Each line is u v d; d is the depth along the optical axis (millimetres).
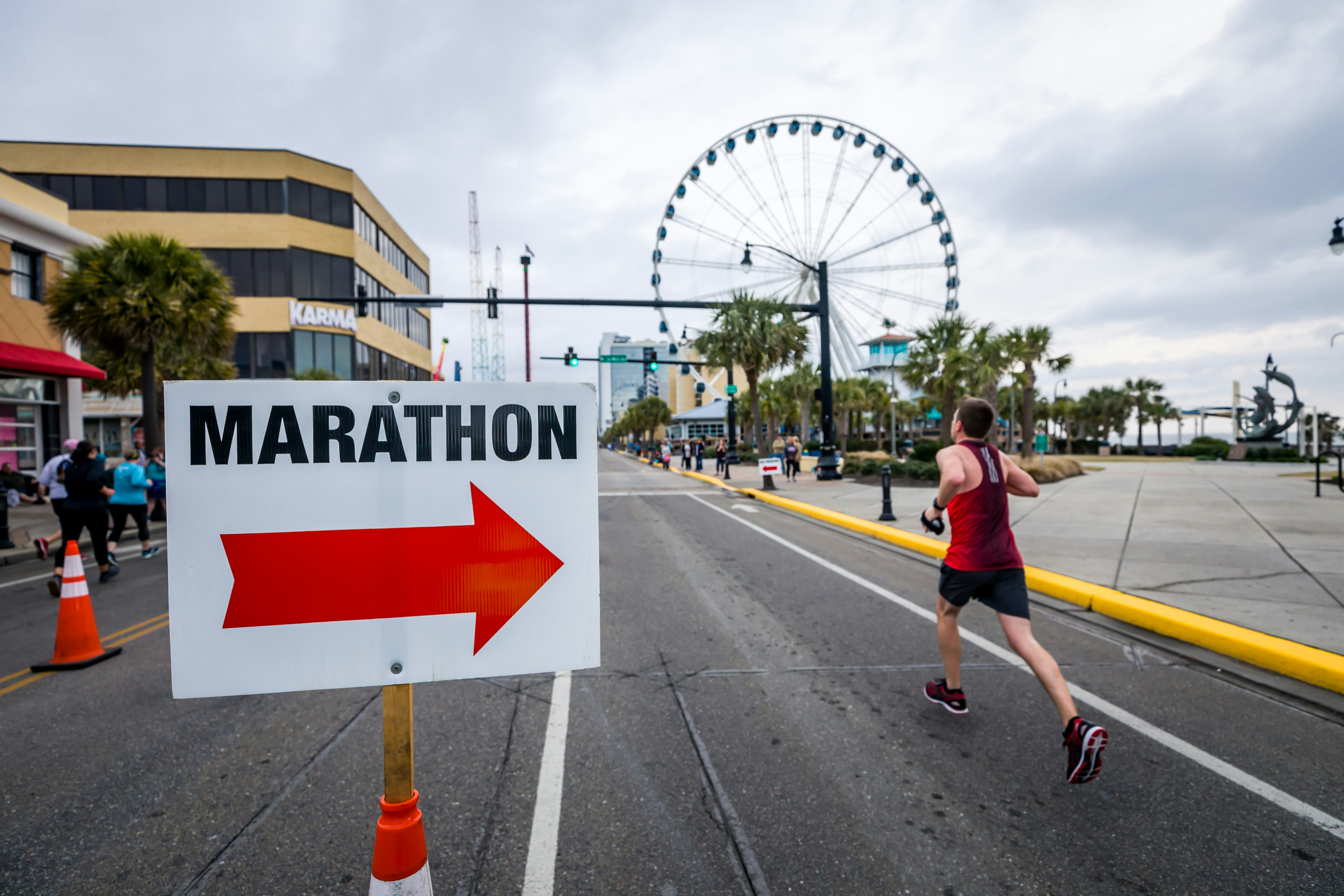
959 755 3141
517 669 1371
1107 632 5098
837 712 3668
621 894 2193
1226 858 2352
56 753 3254
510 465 1366
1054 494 14148
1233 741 3248
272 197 32531
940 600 3434
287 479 1271
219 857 2418
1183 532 8797
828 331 21172
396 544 1315
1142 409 66312
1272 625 4723
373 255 38750
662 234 35188
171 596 1232
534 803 2756
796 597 6375
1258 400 42562
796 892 2203
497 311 18094
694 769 3037
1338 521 9461
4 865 2377
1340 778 2895
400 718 1317
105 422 36125
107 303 13531
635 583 7020
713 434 80688
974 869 2312
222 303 15398
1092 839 2479
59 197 17031
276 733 3475
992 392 26391
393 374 42750
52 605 6449
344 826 2613
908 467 19609
